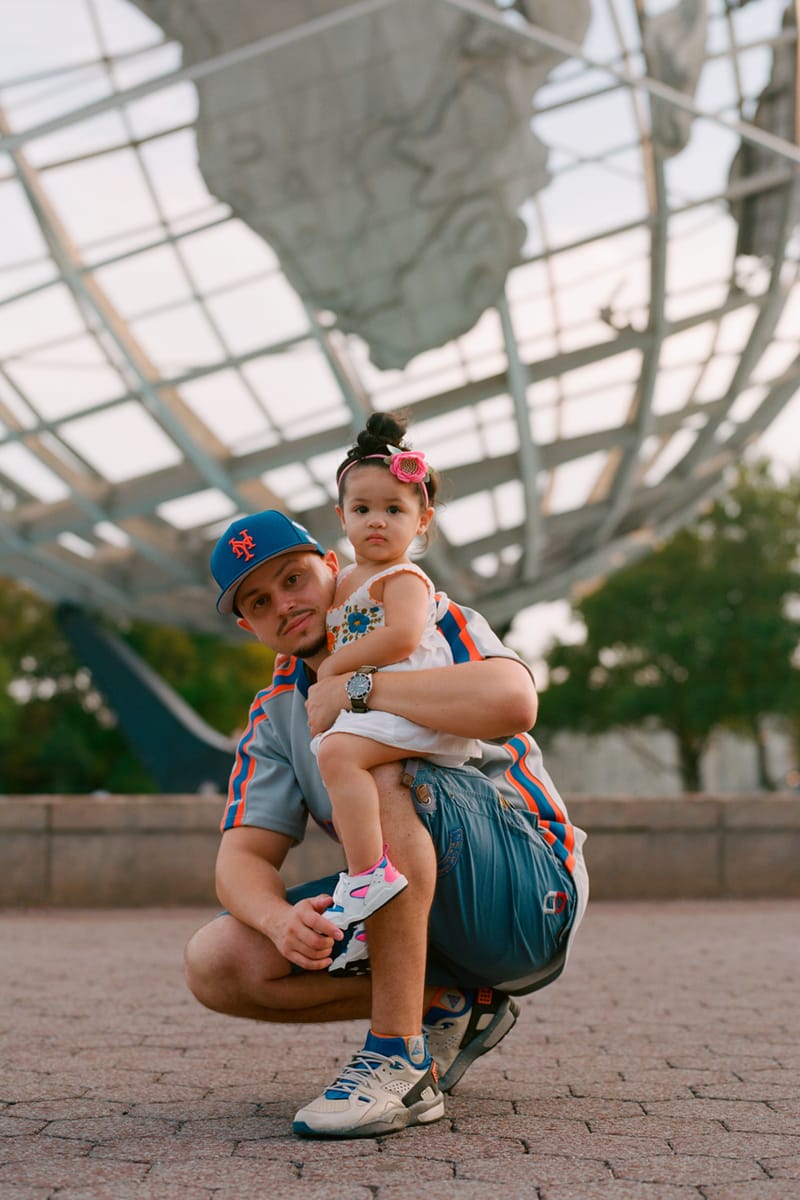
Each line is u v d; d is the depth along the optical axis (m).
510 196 15.13
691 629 41.66
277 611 2.92
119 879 8.81
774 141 13.40
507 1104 3.08
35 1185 2.30
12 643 46.38
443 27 14.37
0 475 19.81
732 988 5.31
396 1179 2.34
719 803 9.04
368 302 15.61
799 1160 2.51
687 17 14.73
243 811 3.04
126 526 20.08
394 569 2.87
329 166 14.80
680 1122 2.88
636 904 8.77
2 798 8.86
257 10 14.37
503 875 2.89
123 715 20.84
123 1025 4.39
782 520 43.56
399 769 2.79
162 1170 2.42
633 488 22.59
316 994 2.93
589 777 81.56
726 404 20.73
